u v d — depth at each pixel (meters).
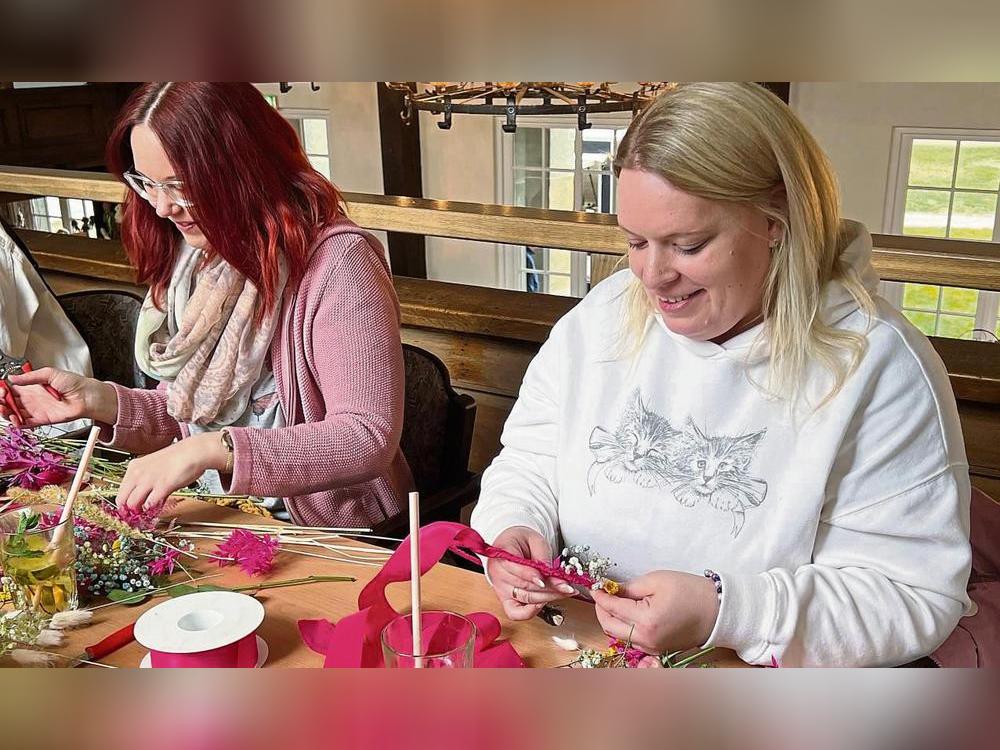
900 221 6.23
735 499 1.15
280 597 1.19
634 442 1.23
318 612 1.16
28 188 3.31
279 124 1.62
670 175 1.00
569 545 1.30
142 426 1.72
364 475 1.57
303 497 1.65
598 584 1.05
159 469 1.41
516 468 1.37
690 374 1.19
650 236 1.04
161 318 1.77
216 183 1.52
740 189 1.00
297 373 1.65
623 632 1.02
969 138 5.84
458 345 2.44
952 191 6.00
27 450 1.53
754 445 1.15
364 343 1.59
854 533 1.12
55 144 8.40
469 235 2.40
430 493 1.91
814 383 1.12
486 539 1.25
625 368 1.26
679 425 1.20
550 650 1.07
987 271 1.87
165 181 1.53
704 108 1.00
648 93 3.07
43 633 1.03
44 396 1.67
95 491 1.33
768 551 1.13
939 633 1.07
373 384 1.58
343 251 1.60
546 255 7.74
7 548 1.08
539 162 7.55
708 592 1.02
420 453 1.88
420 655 0.86
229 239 1.56
